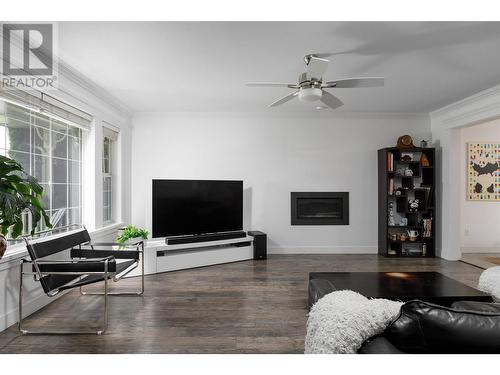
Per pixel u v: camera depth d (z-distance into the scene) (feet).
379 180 18.31
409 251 18.16
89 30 8.34
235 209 17.12
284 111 17.95
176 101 15.74
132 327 8.57
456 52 9.87
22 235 9.93
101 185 14.23
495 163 19.24
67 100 11.31
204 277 13.39
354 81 9.28
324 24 8.13
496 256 17.92
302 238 18.49
